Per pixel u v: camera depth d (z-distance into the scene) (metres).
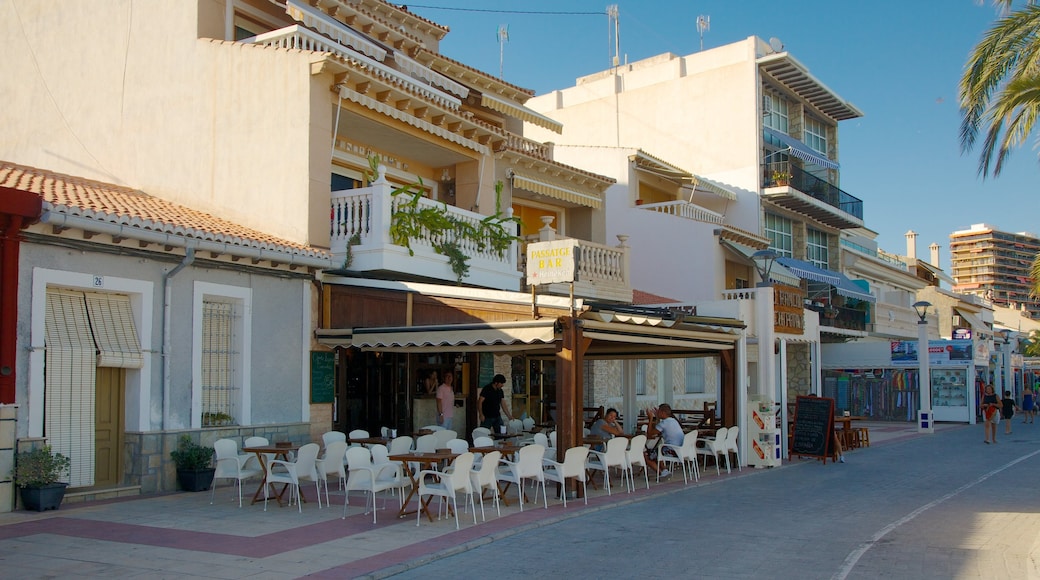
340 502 11.57
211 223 13.87
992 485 14.62
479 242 17.34
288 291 14.08
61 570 7.49
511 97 23.88
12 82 18.61
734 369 17.25
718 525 10.38
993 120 13.68
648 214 28.17
